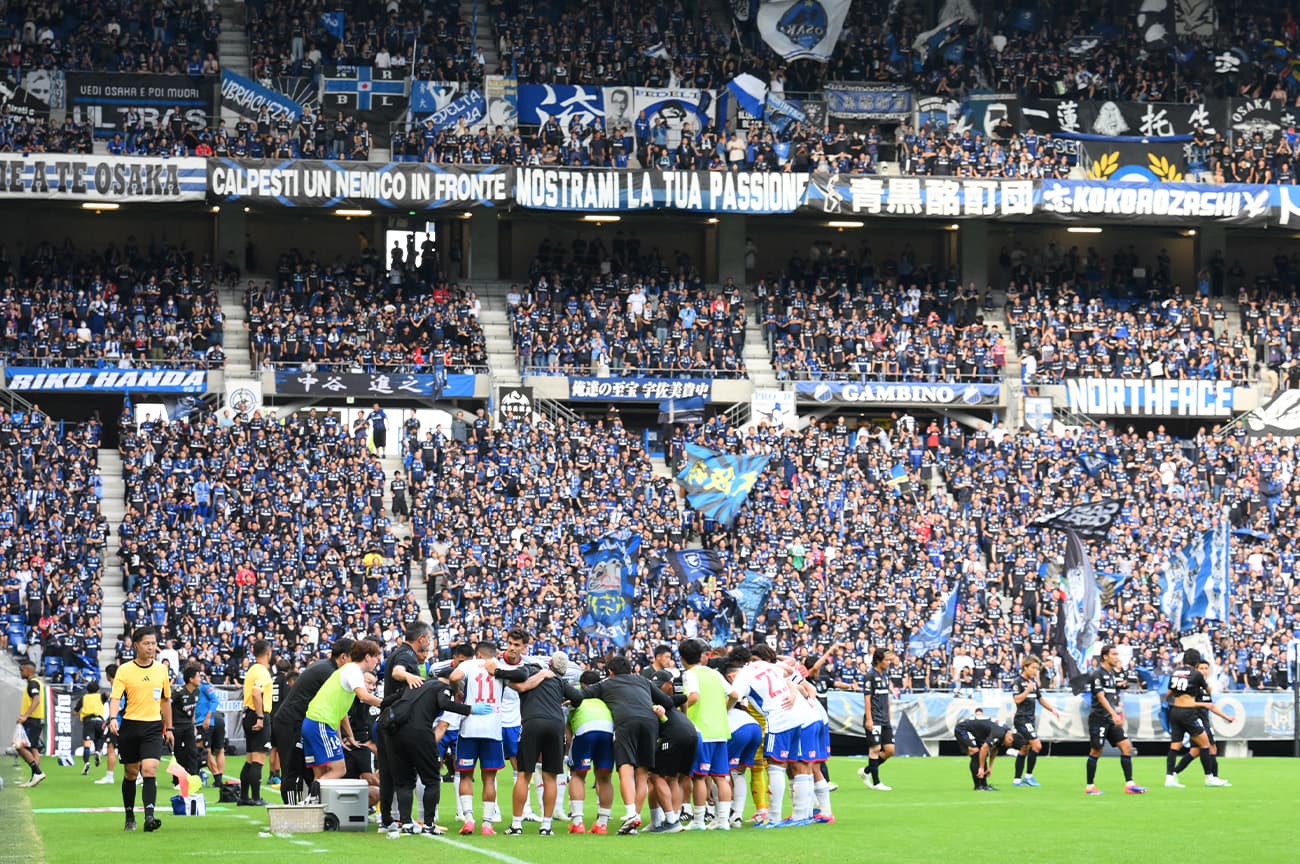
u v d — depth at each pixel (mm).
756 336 77188
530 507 63750
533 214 79688
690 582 61312
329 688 28344
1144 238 84312
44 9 75312
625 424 76375
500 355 73938
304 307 73250
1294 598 63531
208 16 77688
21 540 58406
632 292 75625
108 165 70562
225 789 35062
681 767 28000
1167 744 56688
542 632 58438
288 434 65438
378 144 77312
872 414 77125
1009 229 83812
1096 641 57875
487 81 78562
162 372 69500
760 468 66125
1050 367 75438
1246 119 81812
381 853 24688
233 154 73438
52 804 34406
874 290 78188
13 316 69438
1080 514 62531
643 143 78438
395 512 64438
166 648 53438
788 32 81062
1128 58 82688
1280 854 26109
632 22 81625
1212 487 69125
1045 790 39312
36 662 54688
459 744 27812
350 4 78750
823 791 30656
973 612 60500
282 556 59688
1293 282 81750
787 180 75812
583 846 25797
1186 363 76312
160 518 60594
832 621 59781
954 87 81688
